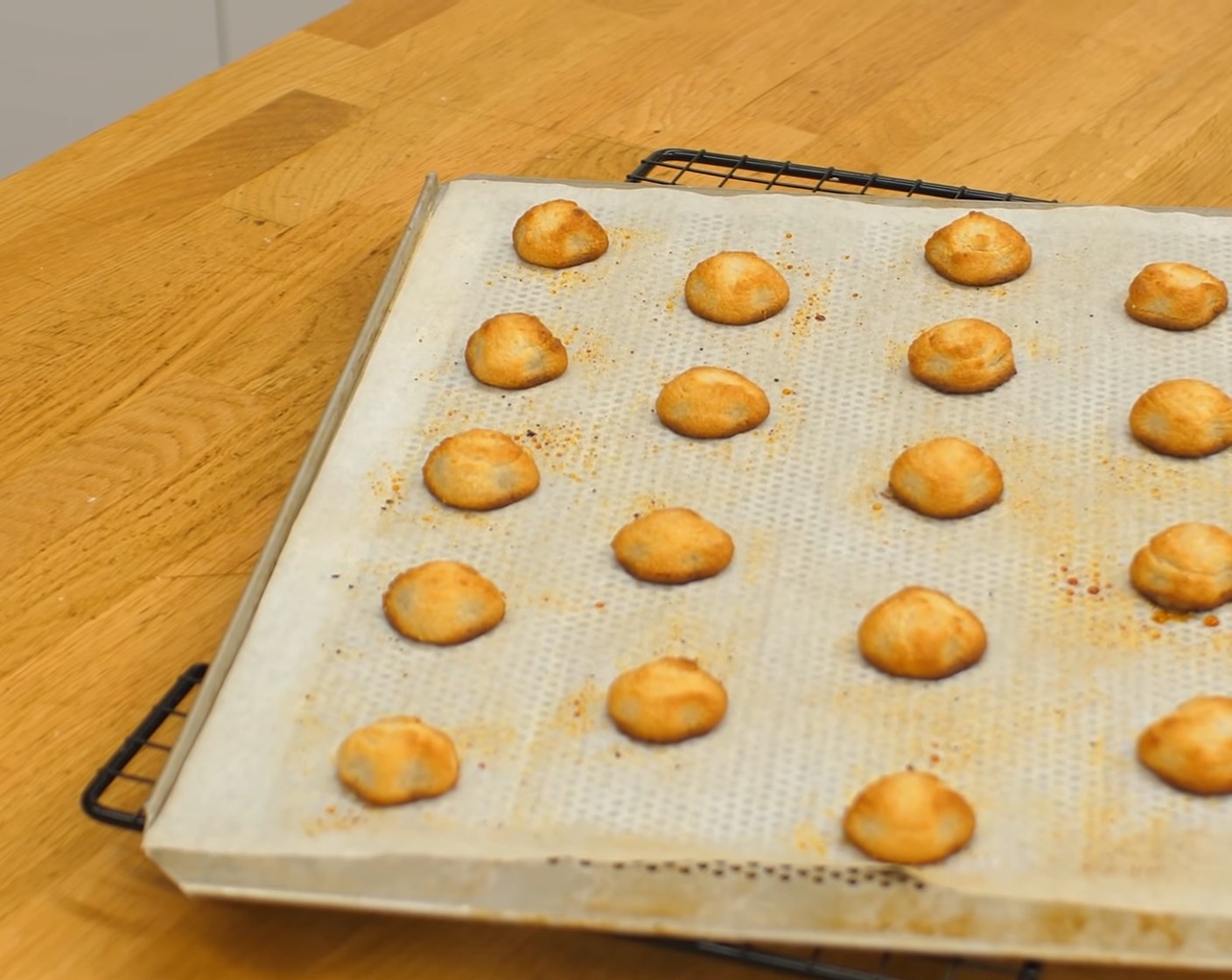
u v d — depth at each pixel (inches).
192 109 52.4
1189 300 42.0
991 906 32.3
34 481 41.6
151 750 36.4
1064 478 39.6
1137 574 37.2
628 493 39.6
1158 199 48.3
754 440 40.6
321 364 44.4
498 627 37.0
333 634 36.9
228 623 37.0
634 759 34.8
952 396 41.3
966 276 43.5
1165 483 39.4
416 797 34.1
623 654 36.6
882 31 55.2
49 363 44.4
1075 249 44.3
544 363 41.8
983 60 53.8
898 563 38.1
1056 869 32.9
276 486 41.6
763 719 35.4
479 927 34.0
